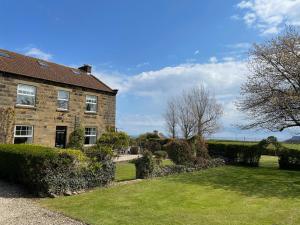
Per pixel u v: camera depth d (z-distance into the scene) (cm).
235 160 2100
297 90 1712
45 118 1936
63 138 2100
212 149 2214
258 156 1994
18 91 1781
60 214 684
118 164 1853
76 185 949
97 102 2388
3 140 1627
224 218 695
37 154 887
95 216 674
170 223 636
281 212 769
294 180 1355
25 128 1819
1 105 1669
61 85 2061
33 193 905
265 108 1786
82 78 2417
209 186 1141
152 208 770
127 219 659
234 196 971
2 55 1906
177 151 1658
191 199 903
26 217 658
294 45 1747
